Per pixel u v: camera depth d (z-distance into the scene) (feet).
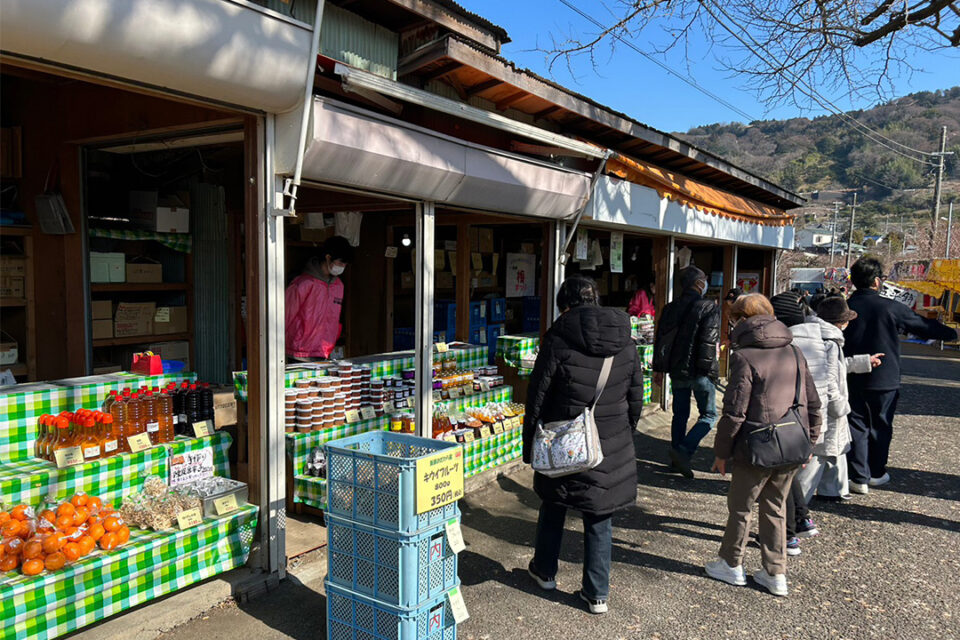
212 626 9.96
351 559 9.33
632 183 21.53
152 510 9.82
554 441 10.41
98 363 17.11
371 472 8.94
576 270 33.53
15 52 7.75
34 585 8.02
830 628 10.77
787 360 11.52
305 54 9.98
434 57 14.08
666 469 19.85
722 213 28.50
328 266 16.80
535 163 16.44
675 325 19.15
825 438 14.35
